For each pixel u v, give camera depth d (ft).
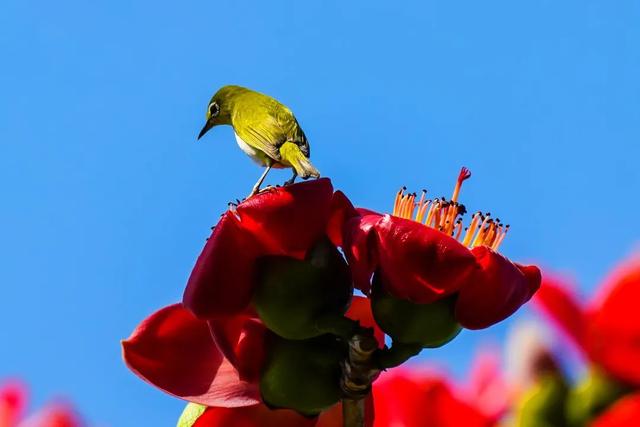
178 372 14.97
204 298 14.83
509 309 14.78
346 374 14.78
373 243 14.80
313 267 14.88
